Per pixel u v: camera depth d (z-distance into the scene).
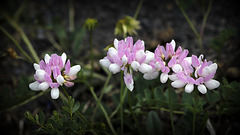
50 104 0.31
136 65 0.20
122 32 0.29
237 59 0.33
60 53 0.35
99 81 0.33
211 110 0.28
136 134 0.27
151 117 0.26
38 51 0.36
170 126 0.28
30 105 0.31
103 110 0.27
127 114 0.28
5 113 0.30
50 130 0.23
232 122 0.28
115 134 0.26
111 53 0.21
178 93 0.30
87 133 0.27
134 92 0.28
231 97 0.24
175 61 0.21
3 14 0.35
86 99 0.31
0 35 0.38
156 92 0.26
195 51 0.30
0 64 0.35
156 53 0.21
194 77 0.21
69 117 0.23
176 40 0.36
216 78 0.29
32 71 0.34
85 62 0.35
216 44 0.31
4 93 0.26
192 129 0.25
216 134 0.27
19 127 0.29
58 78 0.21
